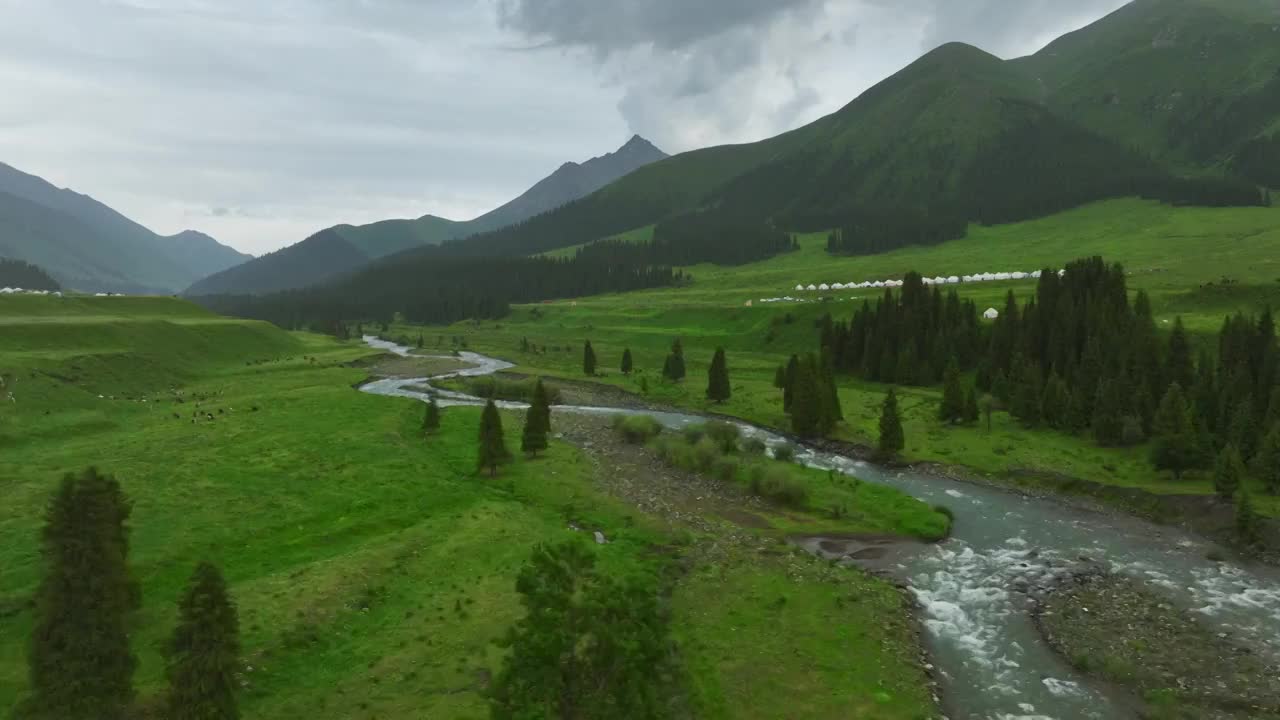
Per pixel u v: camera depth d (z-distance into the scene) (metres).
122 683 29.70
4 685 32.31
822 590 48.06
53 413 90.88
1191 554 55.88
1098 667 38.59
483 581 47.06
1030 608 46.28
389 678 35.16
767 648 39.75
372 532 56.31
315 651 37.91
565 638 27.36
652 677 30.52
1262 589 49.06
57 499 29.88
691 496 69.88
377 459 76.69
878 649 40.16
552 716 29.25
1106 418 83.62
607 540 57.28
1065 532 61.34
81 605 28.89
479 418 104.06
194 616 28.11
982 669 38.59
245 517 57.34
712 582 48.94
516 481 72.38
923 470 81.31
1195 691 36.12
